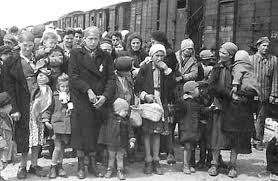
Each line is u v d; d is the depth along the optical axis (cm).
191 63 664
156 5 1586
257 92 577
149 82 606
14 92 531
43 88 560
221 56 594
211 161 618
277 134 582
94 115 557
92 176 571
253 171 634
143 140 604
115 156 588
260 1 976
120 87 594
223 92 579
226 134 588
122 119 554
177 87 648
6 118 492
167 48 664
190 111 594
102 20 2289
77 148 541
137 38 686
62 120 549
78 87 547
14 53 595
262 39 766
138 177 575
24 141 537
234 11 1063
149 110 578
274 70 774
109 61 573
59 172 562
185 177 583
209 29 1178
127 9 2041
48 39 573
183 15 1365
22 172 547
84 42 575
